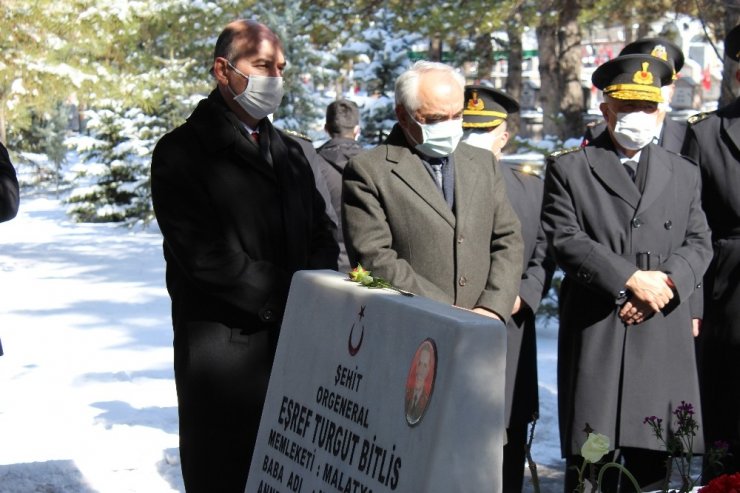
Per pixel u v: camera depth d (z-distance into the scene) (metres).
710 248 5.43
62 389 8.79
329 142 7.41
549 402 7.75
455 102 4.72
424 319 2.65
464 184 4.88
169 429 6.91
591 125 6.49
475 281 4.83
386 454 2.73
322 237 4.64
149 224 26.58
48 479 5.44
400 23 16.45
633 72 5.23
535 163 11.52
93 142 26.94
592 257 5.24
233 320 4.25
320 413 3.10
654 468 5.41
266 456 3.37
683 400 5.27
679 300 5.22
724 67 11.45
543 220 5.50
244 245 4.27
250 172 4.32
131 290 15.92
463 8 15.79
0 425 7.20
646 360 5.25
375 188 4.84
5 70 18.83
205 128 4.31
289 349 3.34
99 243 23.03
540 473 6.62
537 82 39.16
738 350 5.71
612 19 16.02
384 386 2.79
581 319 5.38
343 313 3.06
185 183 4.25
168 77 20.81
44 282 16.86
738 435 5.71
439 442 2.50
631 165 5.43
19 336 11.91
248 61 4.29
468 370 2.51
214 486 4.27
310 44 22.00
